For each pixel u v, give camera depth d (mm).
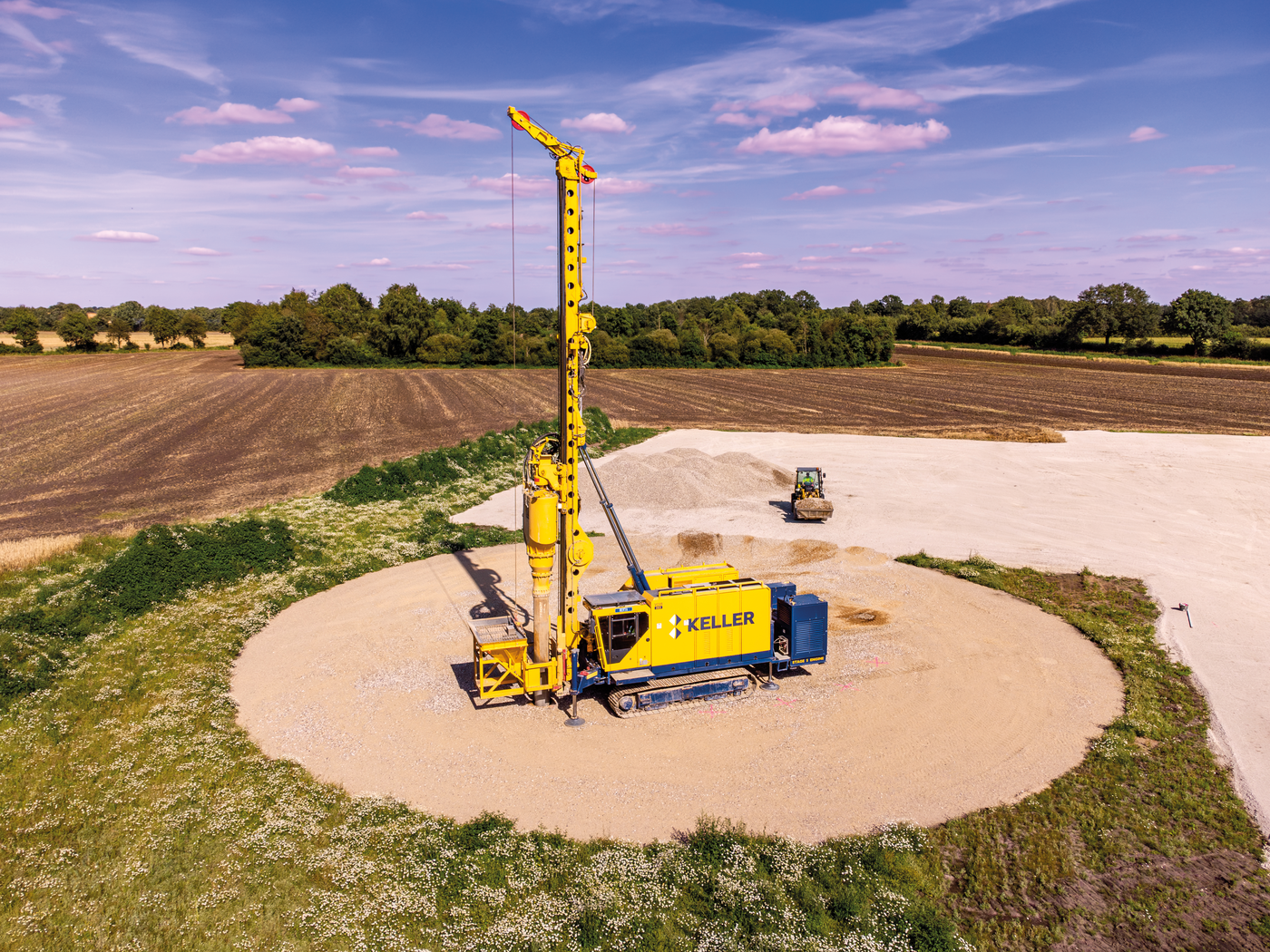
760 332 122875
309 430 60031
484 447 47656
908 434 59312
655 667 17859
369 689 19031
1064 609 24344
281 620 23531
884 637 22234
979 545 30891
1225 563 28641
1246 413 67500
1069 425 62156
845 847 13188
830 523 34188
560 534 17844
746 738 16812
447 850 13086
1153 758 16109
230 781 15203
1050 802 14562
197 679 19422
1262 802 14648
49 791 14875
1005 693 18938
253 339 116812
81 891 12180
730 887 12180
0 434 57250
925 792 14898
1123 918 11812
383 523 33625
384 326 122000
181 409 70688
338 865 12742
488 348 117938
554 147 15891
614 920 11531
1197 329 126000
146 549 25891
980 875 12648
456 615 23812
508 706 18203
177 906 11906
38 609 22797
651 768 15648
